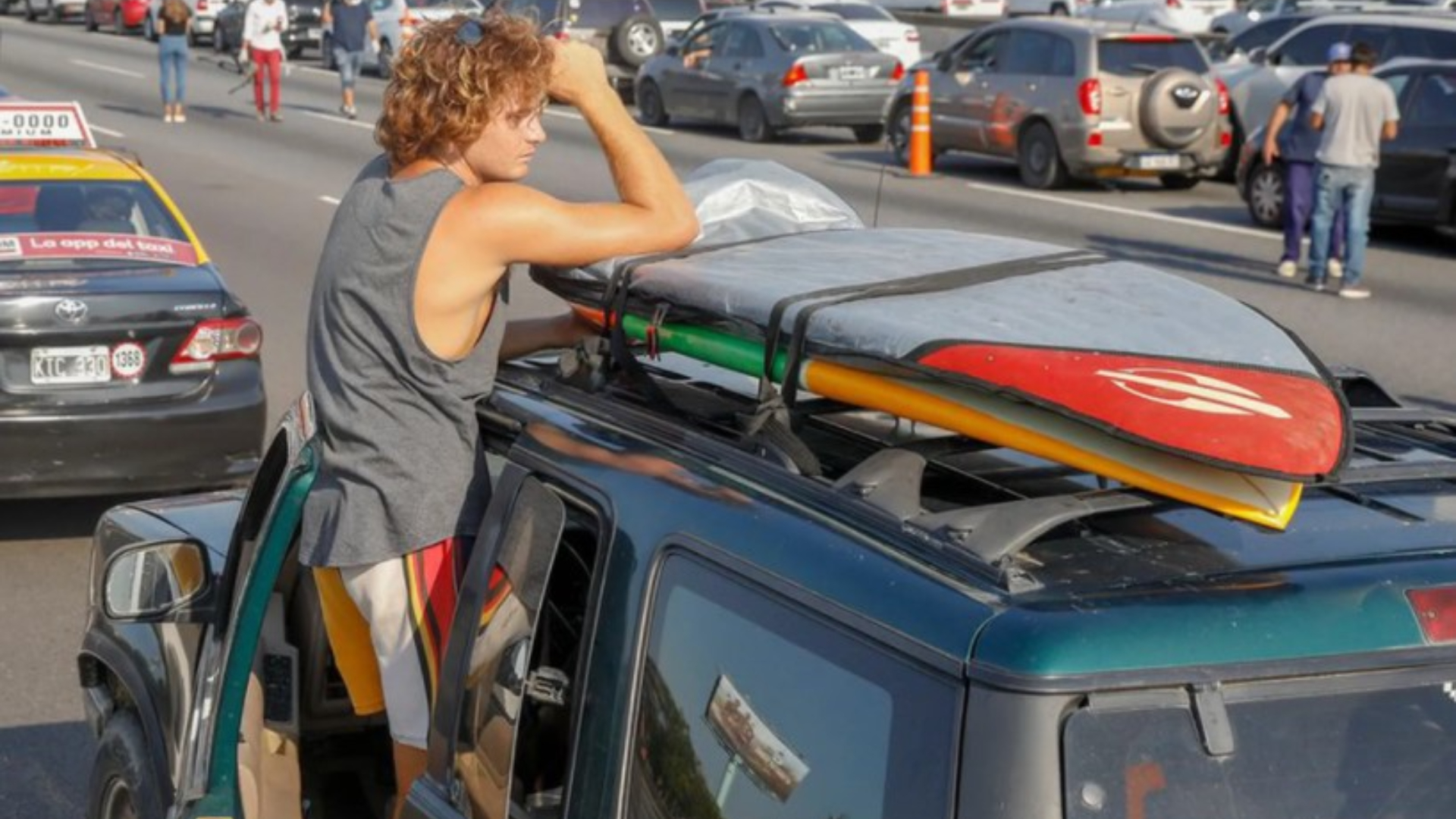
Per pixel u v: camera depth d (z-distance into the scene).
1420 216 17.11
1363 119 14.68
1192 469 2.61
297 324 13.74
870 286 3.07
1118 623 2.38
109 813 4.87
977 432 2.74
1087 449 2.66
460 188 3.35
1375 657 2.46
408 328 3.34
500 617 3.18
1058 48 21.05
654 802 2.88
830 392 2.92
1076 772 2.33
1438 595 2.52
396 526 3.41
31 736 6.86
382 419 3.40
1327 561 2.60
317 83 33.78
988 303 2.95
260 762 4.21
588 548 3.72
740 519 2.81
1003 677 2.34
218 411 8.63
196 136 26.06
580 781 3.02
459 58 3.35
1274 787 2.42
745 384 3.68
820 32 25.84
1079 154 20.72
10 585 8.39
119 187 9.23
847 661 2.54
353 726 4.73
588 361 3.50
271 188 20.98
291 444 3.80
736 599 2.76
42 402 8.38
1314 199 14.98
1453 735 2.51
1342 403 2.71
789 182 3.92
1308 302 14.66
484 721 3.16
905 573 2.54
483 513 3.49
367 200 3.38
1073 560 2.58
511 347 3.84
